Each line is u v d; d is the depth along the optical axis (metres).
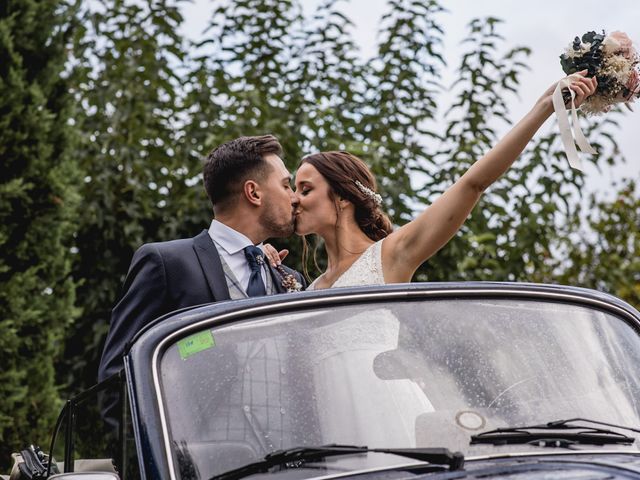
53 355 7.20
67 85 7.48
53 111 7.38
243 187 4.04
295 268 7.73
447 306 2.87
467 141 8.24
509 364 2.76
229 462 2.45
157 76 8.52
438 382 2.68
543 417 2.65
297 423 2.54
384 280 3.80
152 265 3.81
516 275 8.30
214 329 2.69
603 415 2.70
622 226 11.09
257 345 2.67
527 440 2.57
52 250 7.19
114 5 8.73
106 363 3.68
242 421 2.52
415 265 3.78
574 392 2.74
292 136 7.89
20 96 7.04
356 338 2.74
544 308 2.95
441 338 2.78
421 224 3.72
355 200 4.09
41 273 7.18
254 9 8.74
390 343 2.75
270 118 8.13
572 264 10.48
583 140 3.35
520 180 8.28
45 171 7.14
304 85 8.52
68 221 7.36
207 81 8.46
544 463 2.36
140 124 8.27
